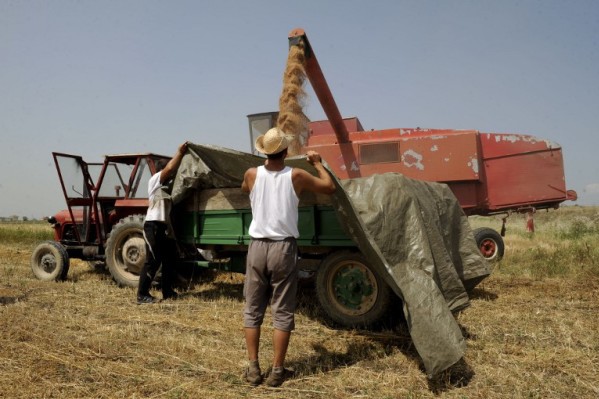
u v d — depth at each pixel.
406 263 4.00
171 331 4.39
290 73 7.30
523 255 9.40
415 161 8.66
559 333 4.34
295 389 3.06
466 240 5.44
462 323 4.72
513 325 4.63
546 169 8.72
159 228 5.80
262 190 3.23
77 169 7.54
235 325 4.61
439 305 3.53
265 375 3.29
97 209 7.50
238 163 5.29
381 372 3.38
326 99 8.27
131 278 6.68
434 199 5.16
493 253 8.51
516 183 8.73
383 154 8.82
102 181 7.49
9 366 3.38
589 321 4.76
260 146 3.35
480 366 3.46
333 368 3.48
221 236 5.81
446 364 3.14
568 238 13.04
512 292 6.38
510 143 8.80
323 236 4.93
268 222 3.18
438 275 4.16
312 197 4.99
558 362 3.54
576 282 7.01
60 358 3.56
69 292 6.26
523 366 3.47
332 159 9.09
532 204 8.73
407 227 4.16
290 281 3.20
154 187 5.84
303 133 7.66
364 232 3.85
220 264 6.12
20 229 16.38
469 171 8.46
